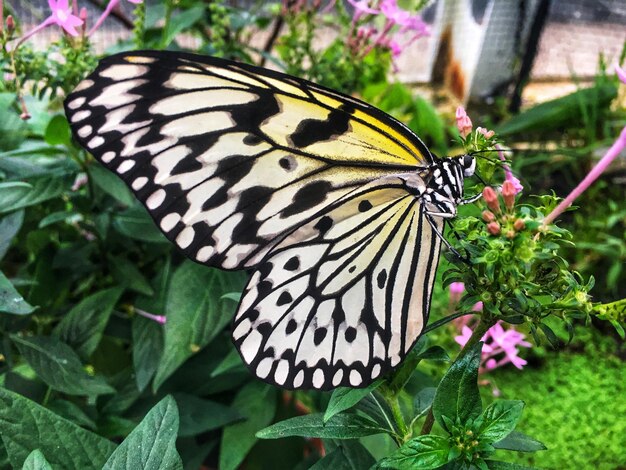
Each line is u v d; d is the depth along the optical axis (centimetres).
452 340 21
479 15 34
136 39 18
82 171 17
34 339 16
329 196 11
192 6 23
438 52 39
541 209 10
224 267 11
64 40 16
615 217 27
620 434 22
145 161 10
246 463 19
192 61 10
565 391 23
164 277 18
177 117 10
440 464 9
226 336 19
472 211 18
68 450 11
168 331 16
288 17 21
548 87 36
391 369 11
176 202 10
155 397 18
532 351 24
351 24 21
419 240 11
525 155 31
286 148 11
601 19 36
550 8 35
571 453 21
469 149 11
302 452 19
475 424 9
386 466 9
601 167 9
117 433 16
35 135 18
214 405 17
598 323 26
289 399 19
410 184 11
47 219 17
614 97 30
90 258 20
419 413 12
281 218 11
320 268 11
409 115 31
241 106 10
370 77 22
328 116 11
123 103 10
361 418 11
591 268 27
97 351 20
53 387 15
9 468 13
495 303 9
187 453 18
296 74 21
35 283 17
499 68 35
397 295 11
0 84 18
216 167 10
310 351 11
